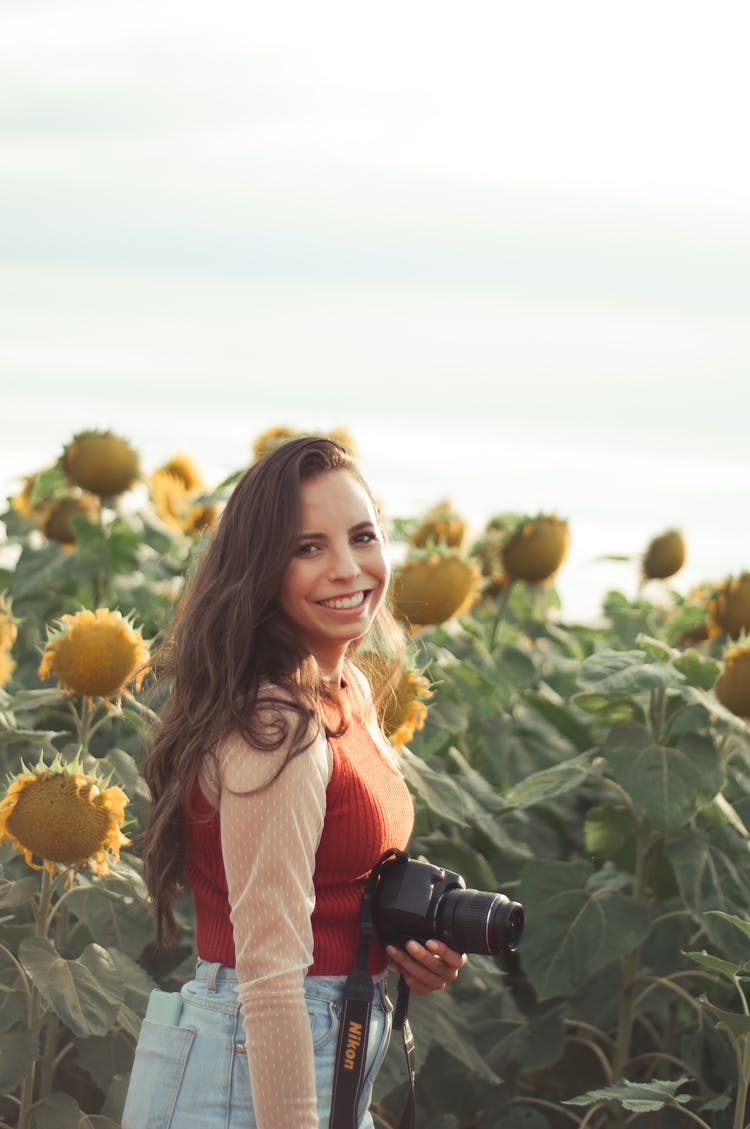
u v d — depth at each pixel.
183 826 2.16
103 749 4.01
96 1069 3.18
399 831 2.29
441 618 4.01
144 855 2.21
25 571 4.61
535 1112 3.72
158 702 3.49
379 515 2.38
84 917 3.13
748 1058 2.97
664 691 3.67
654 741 3.61
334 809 2.15
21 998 3.04
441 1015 3.36
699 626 4.91
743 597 4.27
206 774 2.08
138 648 3.18
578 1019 3.90
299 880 2.02
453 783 3.58
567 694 4.89
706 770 3.51
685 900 3.43
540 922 3.50
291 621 2.19
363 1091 2.24
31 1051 2.94
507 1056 3.71
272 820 2.01
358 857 2.18
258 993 1.98
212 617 2.14
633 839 3.80
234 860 2.02
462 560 4.02
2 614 3.83
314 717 2.08
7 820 2.75
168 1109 2.11
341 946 2.21
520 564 4.73
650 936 3.87
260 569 2.14
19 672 4.55
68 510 4.87
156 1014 2.18
